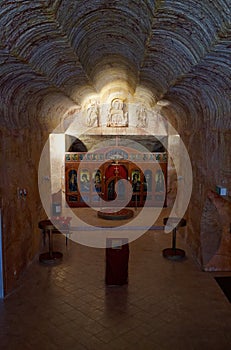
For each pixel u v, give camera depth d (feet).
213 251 26.27
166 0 11.71
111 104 42.42
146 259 28.30
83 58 20.75
